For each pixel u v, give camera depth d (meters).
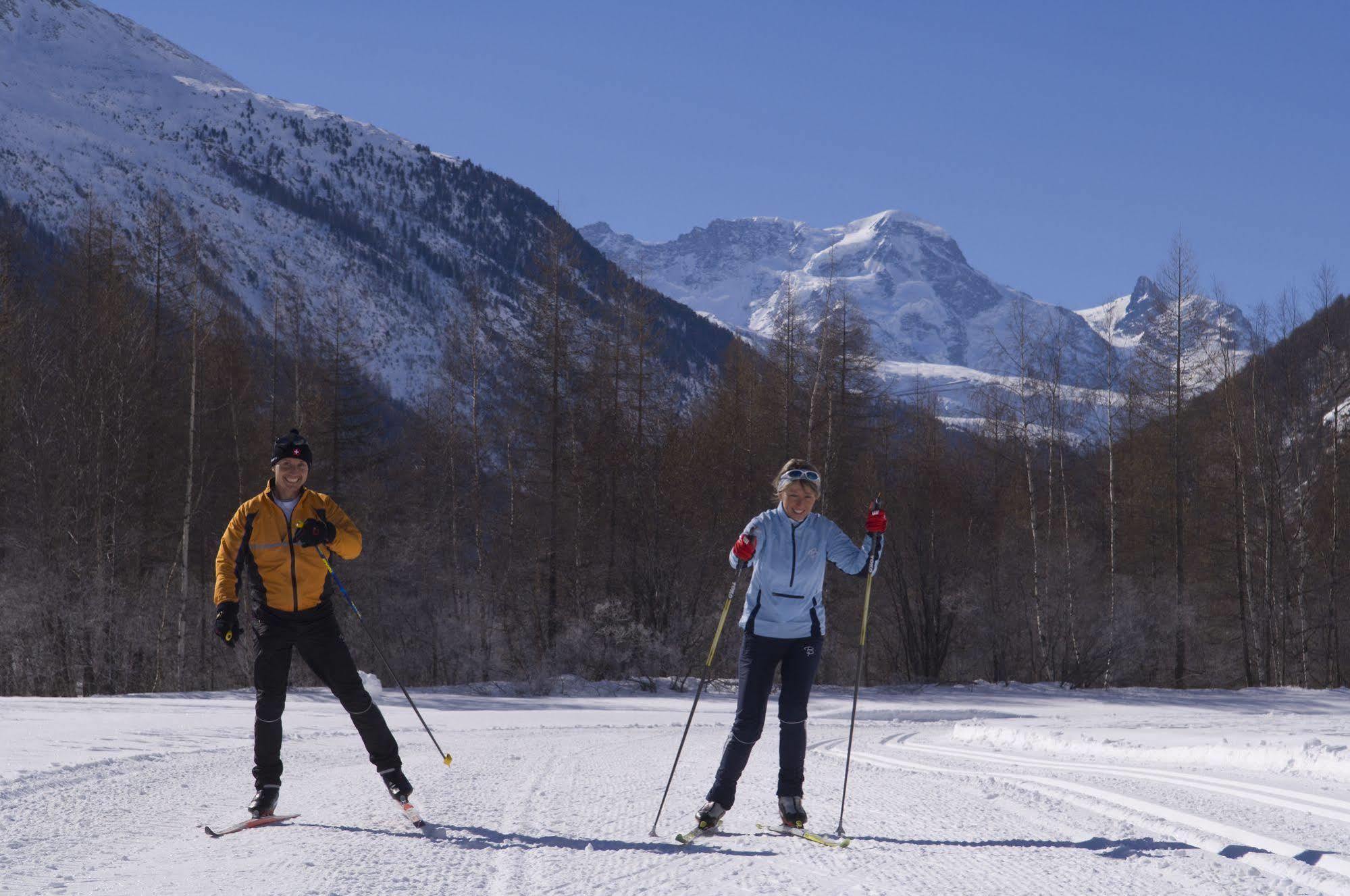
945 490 41.56
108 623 28.75
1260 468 39.28
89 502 29.69
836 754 10.91
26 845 4.14
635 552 35.69
